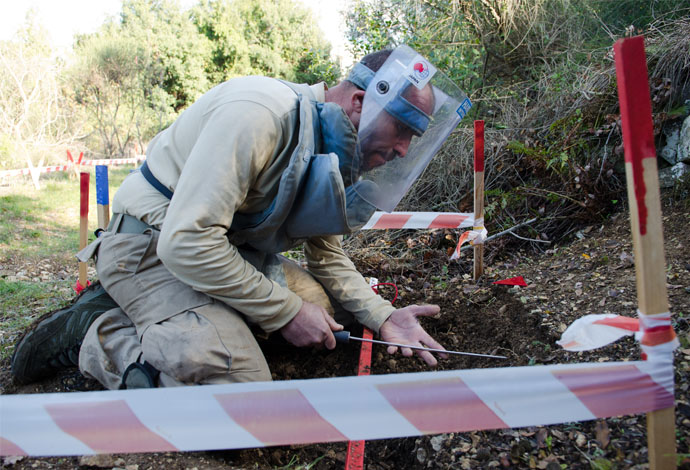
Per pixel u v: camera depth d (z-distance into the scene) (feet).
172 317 5.98
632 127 3.59
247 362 5.93
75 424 3.77
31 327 6.84
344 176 6.22
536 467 4.80
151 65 65.62
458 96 5.99
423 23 19.61
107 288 6.34
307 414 3.81
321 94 6.30
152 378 5.78
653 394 3.86
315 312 6.39
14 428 3.77
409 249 12.32
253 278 5.93
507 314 8.04
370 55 6.14
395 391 3.82
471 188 13.69
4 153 41.16
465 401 3.83
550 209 11.76
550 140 12.92
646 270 3.72
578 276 8.69
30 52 48.16
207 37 81.76
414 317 7.39
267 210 6.04
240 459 5.69
